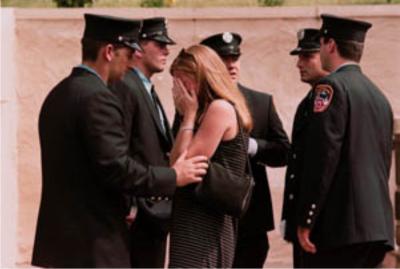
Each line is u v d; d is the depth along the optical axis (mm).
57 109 5254
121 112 5270
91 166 5195
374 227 5520
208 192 5309
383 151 5672
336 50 5762
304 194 5504
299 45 6836
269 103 6863
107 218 5242
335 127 5469
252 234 6688
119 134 5215
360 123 5543
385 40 9055
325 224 5551
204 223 5379
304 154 5582
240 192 5348
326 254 5605
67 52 9023
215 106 5363
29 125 8953
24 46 8961
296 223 5680
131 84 6316
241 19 9039
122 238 5312
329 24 5789
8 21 8836
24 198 8945
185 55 5480
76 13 9023
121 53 5410
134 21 5438
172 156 5430
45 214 5289
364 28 5773
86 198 5215
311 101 5641
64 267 5215
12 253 8711
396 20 9047
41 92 9000
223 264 5426
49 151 5270
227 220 5445
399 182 6797
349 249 5570
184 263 5367
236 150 5391
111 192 5277
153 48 6613
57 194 5238
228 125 5355
